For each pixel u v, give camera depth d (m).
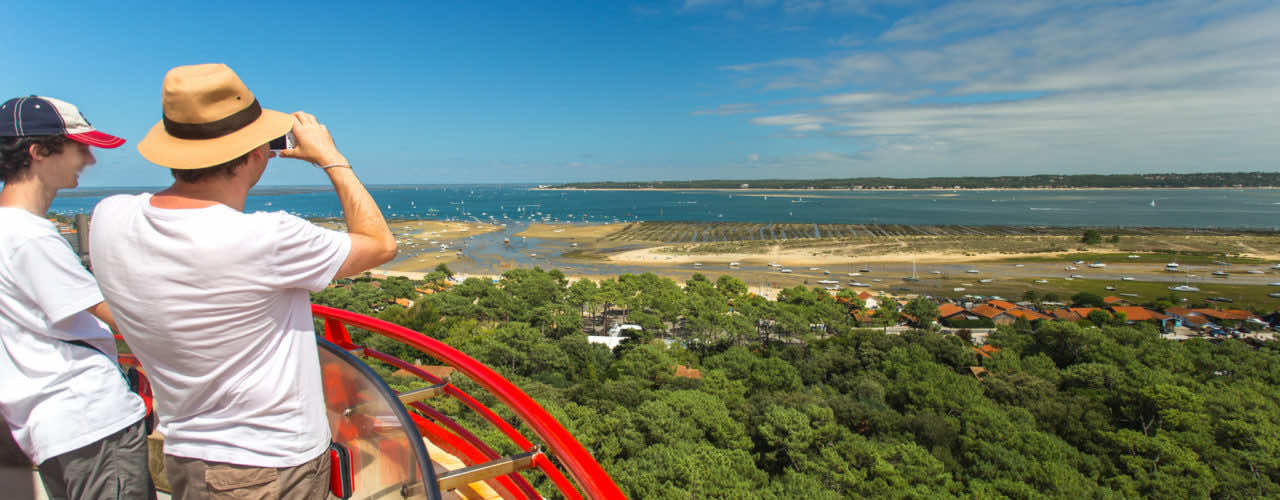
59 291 2.36
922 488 27.97
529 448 2.59
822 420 33.06
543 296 79.56
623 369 45.72
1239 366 47.69
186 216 1.85
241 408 2.04
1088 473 32.22
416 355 46.28
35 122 2.30
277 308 2.02
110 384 2.71
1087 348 54.12
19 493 2.77
